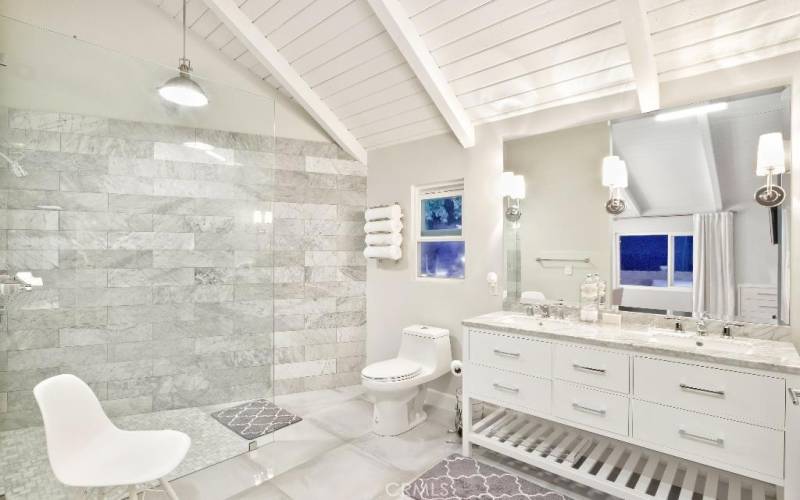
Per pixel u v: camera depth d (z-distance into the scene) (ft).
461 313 10.34
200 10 10.03
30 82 7.21
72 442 5.28
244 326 9.60
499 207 9.64
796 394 4.93
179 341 8.77
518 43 7.68
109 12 9.83
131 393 8.20
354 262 12.54
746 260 6.66
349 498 6.77
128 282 8.21
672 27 6.50
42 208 7.32
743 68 6.62
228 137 9.49
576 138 8.54
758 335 6.52
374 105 10.70
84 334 7.71
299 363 11.79
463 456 8.07
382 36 8.66
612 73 7.59
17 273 7.05
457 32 7.89
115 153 8.09
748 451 5.33
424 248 11.62
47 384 5.16
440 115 10.20
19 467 6.50
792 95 6.29
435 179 10.89
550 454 7.22
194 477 7.36
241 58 11.21
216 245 9.30
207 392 9.06
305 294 11.89
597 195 8.25
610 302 8.04
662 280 7.44
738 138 6.75
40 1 9.18
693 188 7.16
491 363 7.81
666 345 6.07
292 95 11.05
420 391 9.82
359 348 12.53
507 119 9.45
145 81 8.45
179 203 8.84
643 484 6.40
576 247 8.50
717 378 5.53
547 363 7.09
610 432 6.45
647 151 7.65
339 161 12.46
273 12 9.00
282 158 11.69
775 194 6.40
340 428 9.39
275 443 8.65
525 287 9.25
